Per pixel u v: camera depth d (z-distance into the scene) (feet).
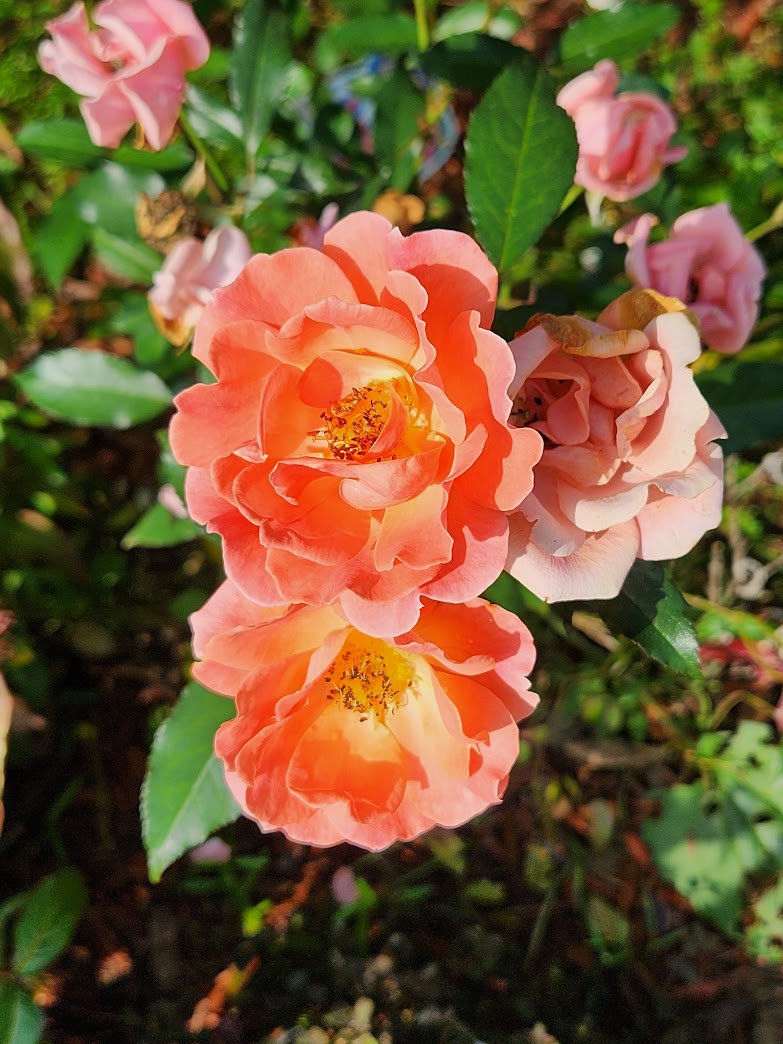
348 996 0.87
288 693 0.49
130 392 0.81
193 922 0.92
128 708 1.01
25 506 1.00
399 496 0.42
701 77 1.26
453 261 0.43
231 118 0.81
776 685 0.99
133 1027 0.87
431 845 0.94
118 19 0.60
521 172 0.59
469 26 0.91
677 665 0.58
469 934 0.90
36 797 0.96
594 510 0.47
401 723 0.52
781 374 0.69
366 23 0.83
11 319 1.03
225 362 0.43
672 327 0.46
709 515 0.50
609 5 0.97
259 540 0.44
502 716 0.48
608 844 0.95
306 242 0.75
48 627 1.02
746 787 0.93
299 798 0.48
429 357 0.40
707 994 0.89
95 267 1.17
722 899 0.90
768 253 1.12
